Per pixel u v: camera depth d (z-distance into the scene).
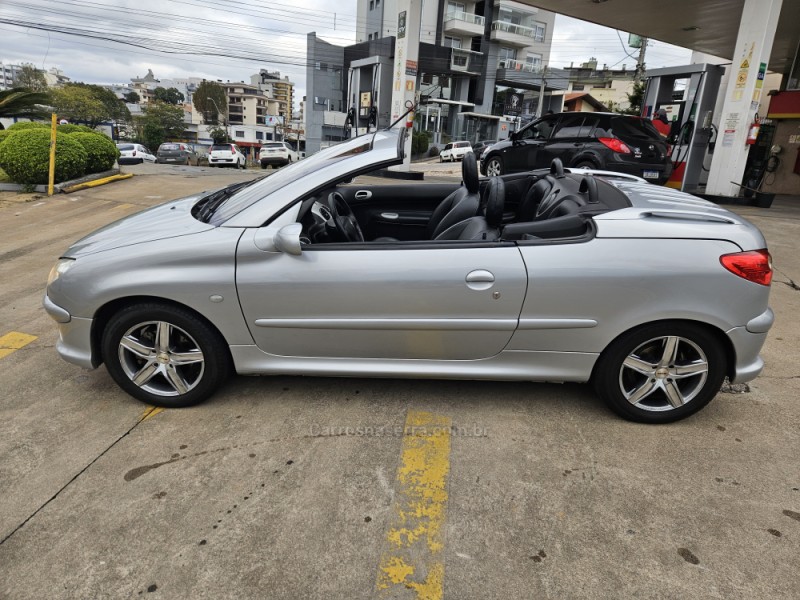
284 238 2.61
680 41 16.92
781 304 4.71
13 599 1.85
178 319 2.80
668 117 12.89
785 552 2.04
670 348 2.75
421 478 2.45
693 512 2.25
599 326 2.70
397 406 3.03
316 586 1.90
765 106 21.34
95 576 1.93
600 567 1.98
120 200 9.32
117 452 2.62
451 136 45.09
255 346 2.87
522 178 4.02
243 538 2.11
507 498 2.33
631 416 2.87
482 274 2.64
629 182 3.50
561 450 2.66
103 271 2.77
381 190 4.25
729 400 3.15
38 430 2.80
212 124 98.75
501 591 1.88
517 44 46.28
